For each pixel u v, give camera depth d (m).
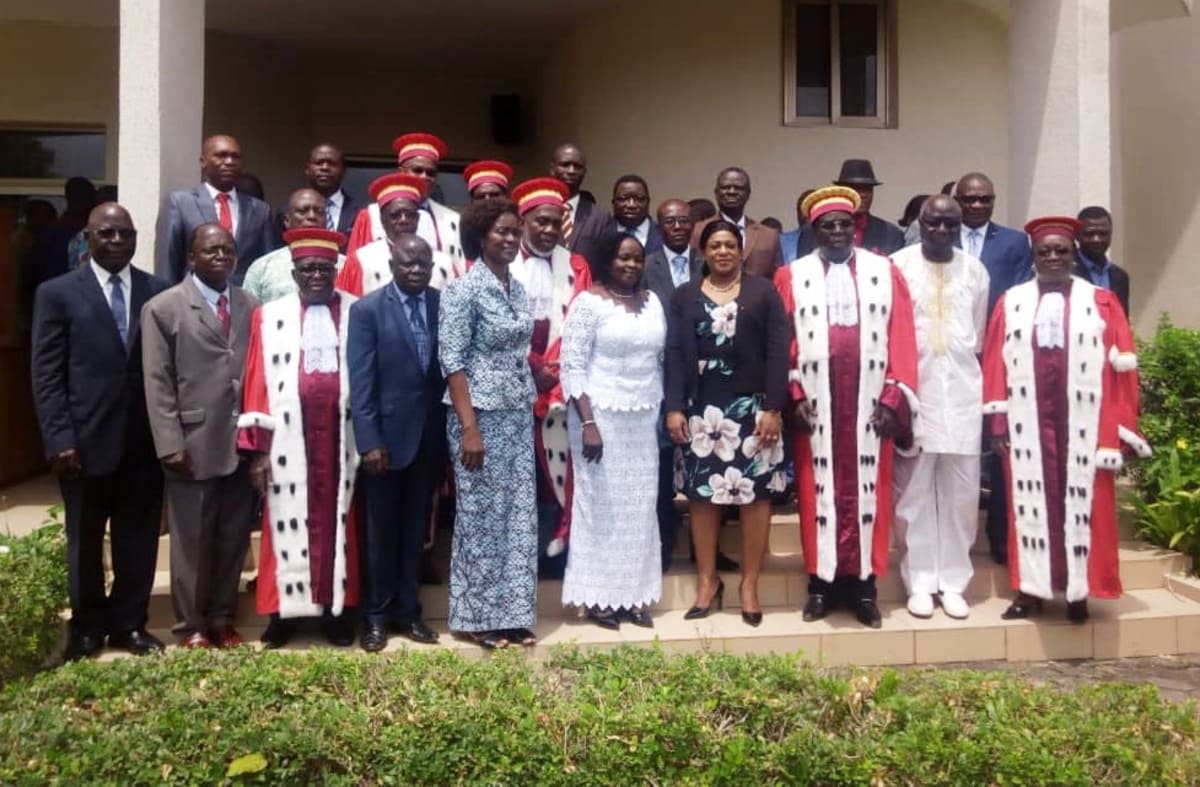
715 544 5.05
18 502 6.65
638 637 4.73
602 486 4.78
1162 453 5.88
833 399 4.85
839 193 4.90
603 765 2.97
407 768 2.98
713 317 4.80
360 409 4.41
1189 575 5.58
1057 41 6.16
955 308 5.04
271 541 4.54
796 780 2.94
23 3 7.73
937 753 2.95
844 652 4.79
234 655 3.65
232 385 4.49
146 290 4.57
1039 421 4.92
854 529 4.84
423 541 4.72
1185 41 7.86
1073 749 3.01
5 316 7.18
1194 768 2.93
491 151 9.80
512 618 4.56
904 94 8.00
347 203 5.92
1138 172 8.40
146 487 4.55
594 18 8.13
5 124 8.34
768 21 7.85
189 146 5.81
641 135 7.97
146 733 3.01
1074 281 4.99
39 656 4.37
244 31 8.42
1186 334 6.29
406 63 9.37
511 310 4.55
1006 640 4.93
